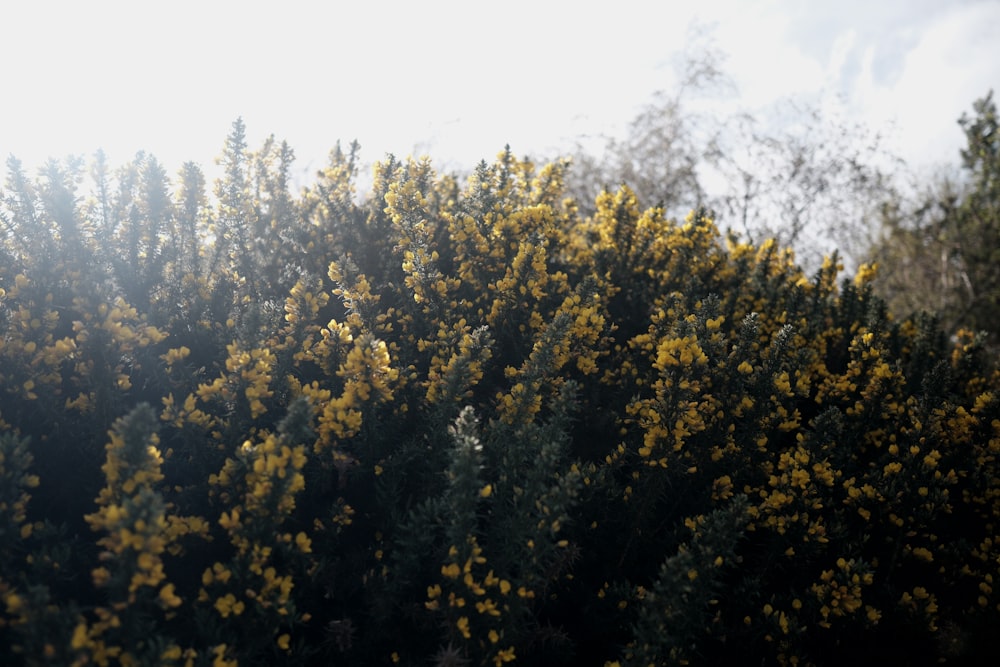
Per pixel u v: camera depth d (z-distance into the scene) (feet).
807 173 35.45
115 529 6.63
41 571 7.63
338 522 9.30
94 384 9.58
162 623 7.96
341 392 10.61
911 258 46.52
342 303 13.32
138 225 12.30
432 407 11.09
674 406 10.84
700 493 11.93
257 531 7.84
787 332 12.26
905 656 10.99
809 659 10.57
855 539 12.26
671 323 13.66
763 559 11.31
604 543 11.21
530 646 9.29
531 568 8.55
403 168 15.61
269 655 8.41
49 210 11.31
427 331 12.73
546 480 10.09
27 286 10.77
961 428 13.97
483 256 14.14
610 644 9.93
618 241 18.29
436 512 8.80
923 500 11.92
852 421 14.56
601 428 12.98
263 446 8.18
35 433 9.68
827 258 21.56
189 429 9.48
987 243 44.19
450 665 7.96
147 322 11.29
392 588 8.68
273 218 14.52
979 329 43.01
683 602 8.96
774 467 12.77
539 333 12.84
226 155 13.69
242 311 12.14
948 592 12.38
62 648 6.35
